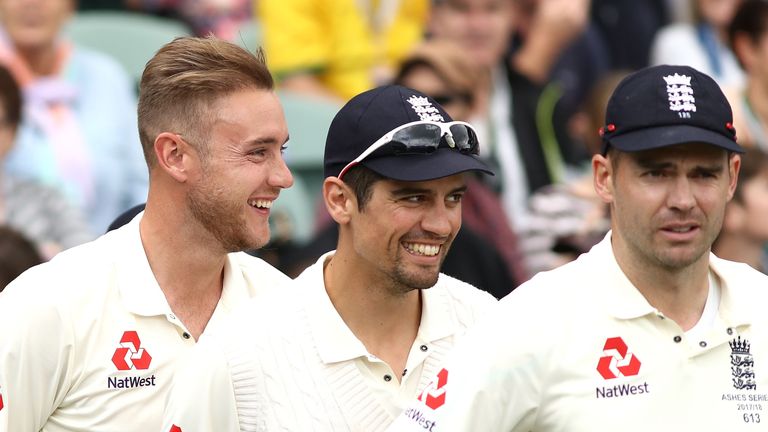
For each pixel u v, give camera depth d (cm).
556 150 2872
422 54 2531
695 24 3161
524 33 2962
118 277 1400
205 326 1442
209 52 1387
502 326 1216
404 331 1343
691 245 1186
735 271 1268
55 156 2573
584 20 3033
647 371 1207
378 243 1285
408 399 1323
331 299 1333
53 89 2611
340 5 2859
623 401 1202
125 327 1386
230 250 1411
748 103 3027
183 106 1377
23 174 2523
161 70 1391
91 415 1371
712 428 1201
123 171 2683
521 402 1210
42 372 1347
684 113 1180
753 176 2473
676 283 1224
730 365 1223
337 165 1309
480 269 2322
